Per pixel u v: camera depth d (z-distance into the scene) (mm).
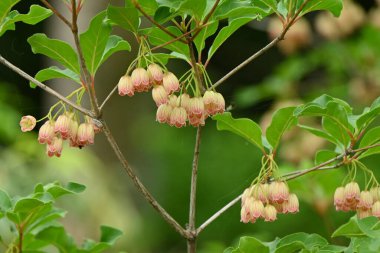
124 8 3822
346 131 4227
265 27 12430
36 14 4273
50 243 4730
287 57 13250
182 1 3848
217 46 4340
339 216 10062
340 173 6371
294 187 5805
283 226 10602
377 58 10539
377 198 4309
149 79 3971
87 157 9945
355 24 10398
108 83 10750
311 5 4219
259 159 11844
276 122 4367
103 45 4098
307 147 9117
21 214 4301
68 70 4430
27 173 9234
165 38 4277
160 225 12156
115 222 9727
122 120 11250
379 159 10234
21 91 12883
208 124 12523
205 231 11375
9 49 12961
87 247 4801
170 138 12352
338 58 10703
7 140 9797
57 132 4125
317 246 4199
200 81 4172
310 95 10992
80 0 3738
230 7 4082
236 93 12750
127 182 11625
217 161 12125
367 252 3986
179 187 12305
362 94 10539
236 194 11508
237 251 4082
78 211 9492
